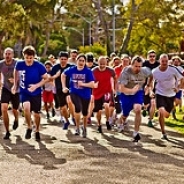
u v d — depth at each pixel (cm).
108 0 4159
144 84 1232
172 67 1155
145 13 3241
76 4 5234
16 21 3456
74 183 731
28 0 4197
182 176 779
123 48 3164
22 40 5706
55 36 7531
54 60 1759
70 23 7562
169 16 3388
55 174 786
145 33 3603
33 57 1083
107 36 3297
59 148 1009
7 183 730
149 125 1369
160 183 732
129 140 1119
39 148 1009
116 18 4088
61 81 1227
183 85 1166
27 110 1082
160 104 1145
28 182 736
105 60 1266
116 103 1338
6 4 3378
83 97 1172
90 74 1171
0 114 1377
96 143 1075
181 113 1777
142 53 4181
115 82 1284
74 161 884
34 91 1092
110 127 1303
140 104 1112
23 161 884
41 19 4397
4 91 1141
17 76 1095
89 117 1309
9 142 1083
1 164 858
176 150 1000
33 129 1288
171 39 3612
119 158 913
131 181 743
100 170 815
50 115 1675
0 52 4372
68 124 1311
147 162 880
